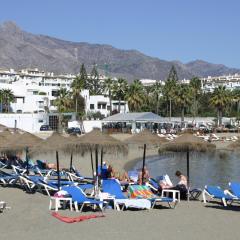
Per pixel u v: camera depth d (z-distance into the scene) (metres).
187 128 98.69
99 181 18.16
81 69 145.38
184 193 17.33
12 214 13.72
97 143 16.42
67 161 37.28
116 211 14.38
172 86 114.94
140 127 89.12
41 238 10.72
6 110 104.31
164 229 11.88
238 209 15.27
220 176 32.94
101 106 118.19
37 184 18.00
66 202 14.83
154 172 36.38
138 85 110.56
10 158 27.08
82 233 11.26
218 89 109.50
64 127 91.06
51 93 123.38
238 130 99.12
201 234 11.39
